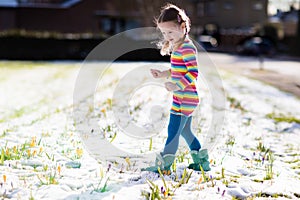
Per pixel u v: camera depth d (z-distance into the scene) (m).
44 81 15.07
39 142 4.81
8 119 7.07
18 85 13.68
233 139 5.63
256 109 8.75
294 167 4.39
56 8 34.81
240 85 13.68
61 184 3.47
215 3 56.62
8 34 26.77
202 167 4.02
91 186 3.48
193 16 50.19
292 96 11.38
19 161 4.07
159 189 3.43
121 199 3.18
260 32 45.53
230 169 4.11
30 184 3.43
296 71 20.34
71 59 27.72
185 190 3.46
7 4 34.06
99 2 35.38
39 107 8.73
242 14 57.25
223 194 3.34
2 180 3.50
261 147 5.22
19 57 27.12
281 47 40.38
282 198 3.38
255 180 3.83
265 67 22.77
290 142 5.67
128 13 35.53
